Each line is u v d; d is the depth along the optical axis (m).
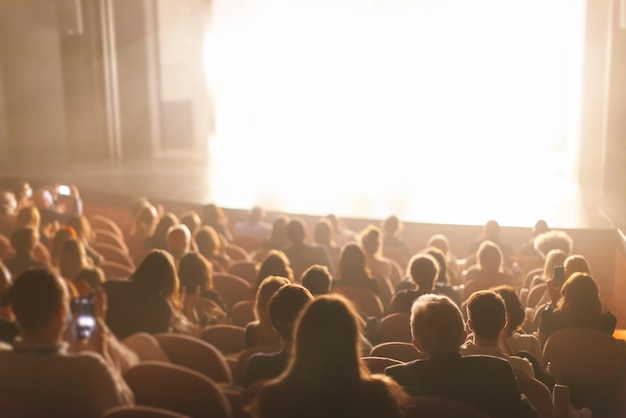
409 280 5.20
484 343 3.31
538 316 4.91
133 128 15.44
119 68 15.17
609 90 11.61
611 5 11.39
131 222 9.25
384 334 4.55
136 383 2.68
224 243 7.82
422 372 2.91
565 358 4.05
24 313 2.40
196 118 16.72
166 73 16.28
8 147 16.34
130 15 14.93
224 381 3.27
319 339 2.22
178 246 5.90
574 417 3.71
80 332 2.81
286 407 2.22
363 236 6.62
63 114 16.42
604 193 11.77
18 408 2.42
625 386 4.25
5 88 16.23
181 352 3.28
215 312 4.75
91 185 12.72
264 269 4.95
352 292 5.16
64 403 2.42
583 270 5.03
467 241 10.04
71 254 5.10
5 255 5.89
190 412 2.67
